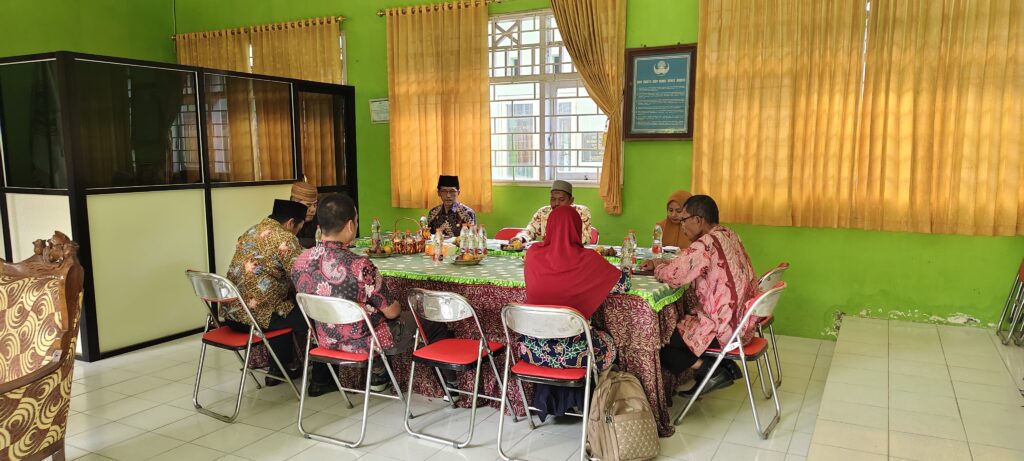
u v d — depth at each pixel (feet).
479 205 19.30
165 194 15.47
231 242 17.07
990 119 13.61
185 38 23.86
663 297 9.91
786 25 15.05
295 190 14.03
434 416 11.23
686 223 10.99
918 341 14.03
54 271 8.75
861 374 12.27
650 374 9.93
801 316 16.12
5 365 8.80
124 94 14.57
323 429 10.72
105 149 14.32
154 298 15.43
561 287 9.13
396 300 10.87
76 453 9.89
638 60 16.81
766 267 16.28
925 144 14.17
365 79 21.16
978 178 13.88
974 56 13.58
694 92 16.33
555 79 18.49
